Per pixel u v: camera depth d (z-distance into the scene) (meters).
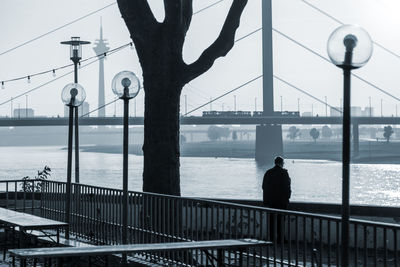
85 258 10.88
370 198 74.88
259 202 13.60
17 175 113.38
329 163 175.12
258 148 144.75
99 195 11.91
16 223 9.77
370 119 157.12
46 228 9.66
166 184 13.64
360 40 6.38
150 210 10.58
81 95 11.45
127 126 10.11
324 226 12.81
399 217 12.39
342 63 6.41
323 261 11.02
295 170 135.88
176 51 13.68
